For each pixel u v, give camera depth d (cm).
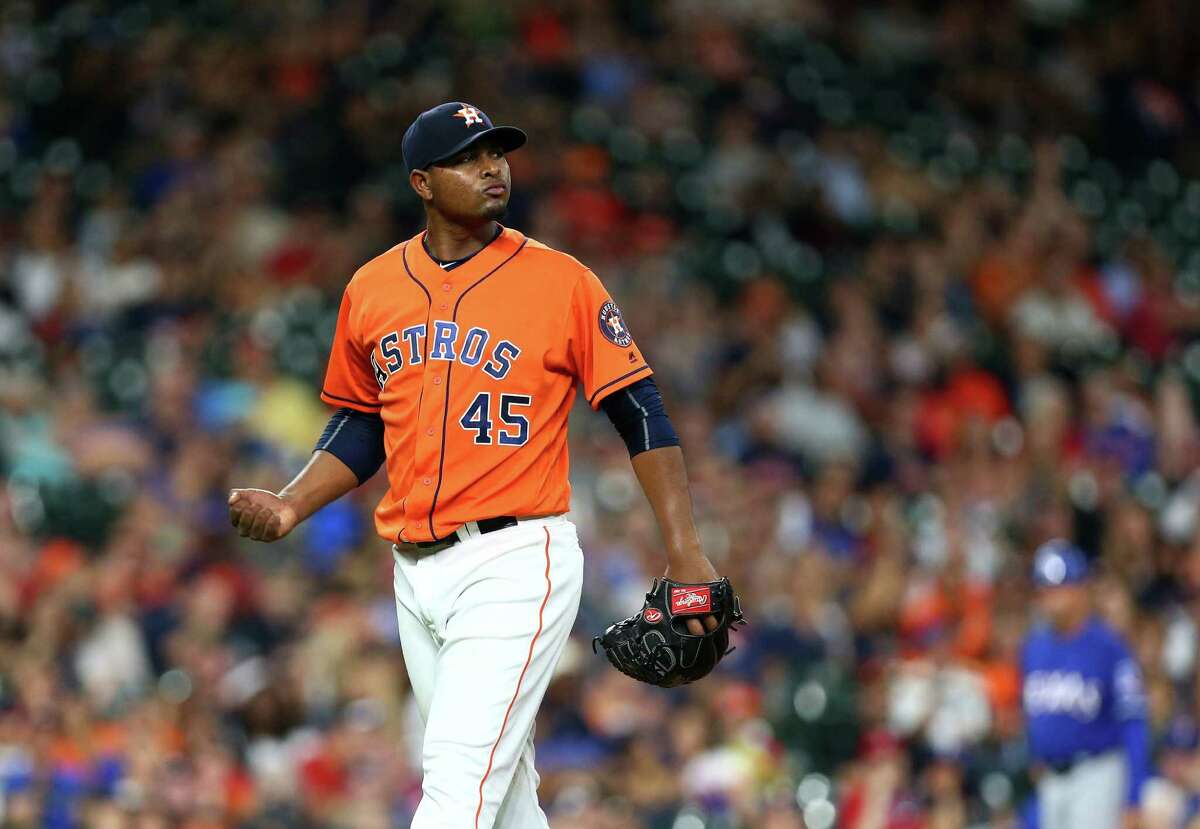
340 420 1617
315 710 3556
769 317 5500
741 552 4300
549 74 6244
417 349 1503
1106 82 7588
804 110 6650
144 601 3762
